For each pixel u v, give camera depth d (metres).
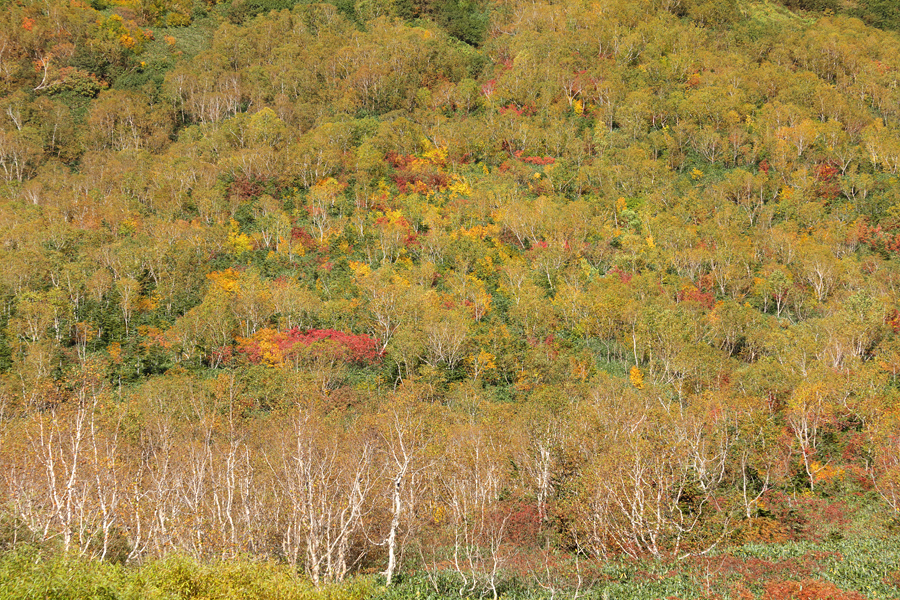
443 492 49.00
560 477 50.91
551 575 40.06
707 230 101.81
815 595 32.28
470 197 109.50
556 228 101.06
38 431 46.97
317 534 43.41
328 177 114.06
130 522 42.59
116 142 128.25
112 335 80.69
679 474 47.16
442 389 72.12
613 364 79.56
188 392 61.94
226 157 116.44
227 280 90.81
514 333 83.44
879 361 73.44
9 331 75.56
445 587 39.09
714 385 70.50
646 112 129.00
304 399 58.09
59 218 97.56
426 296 85.81
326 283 92.12
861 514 48.84
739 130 121.88
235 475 46.50
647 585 36.91
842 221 105.44
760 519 47.22
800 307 90.50
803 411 59.75
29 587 29.19
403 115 134.88
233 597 32.06
